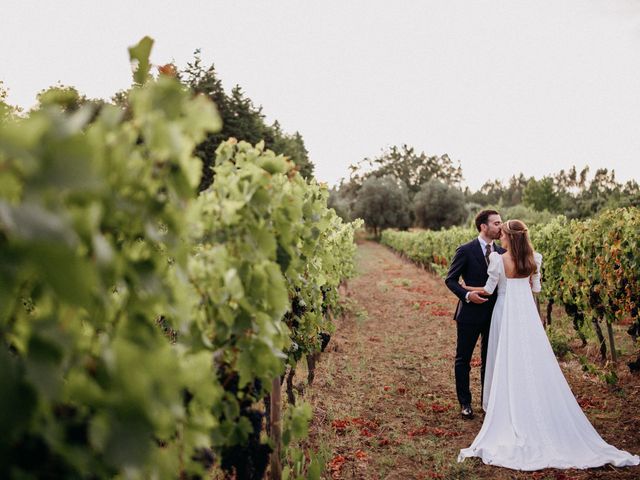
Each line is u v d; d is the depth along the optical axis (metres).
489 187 122.12
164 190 1.30
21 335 1.03
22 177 0.86
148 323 1.24
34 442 0.95
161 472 1.24
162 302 1.25
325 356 7.18
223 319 1.99
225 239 2.12
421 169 84.31
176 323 1.54
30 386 0.88
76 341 0.97
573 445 3.88
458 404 5.27
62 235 0.75
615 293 6.31
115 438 0.93
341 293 12.84
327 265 4.86
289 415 2.59
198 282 1.86
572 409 4.03
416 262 24.98
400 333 9.12
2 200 0.73
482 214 5.03
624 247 6.27
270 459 3.00
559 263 8.31
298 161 37.56
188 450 1.48
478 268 4.91
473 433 4.51
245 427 2.08
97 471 1.03
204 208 2.11
